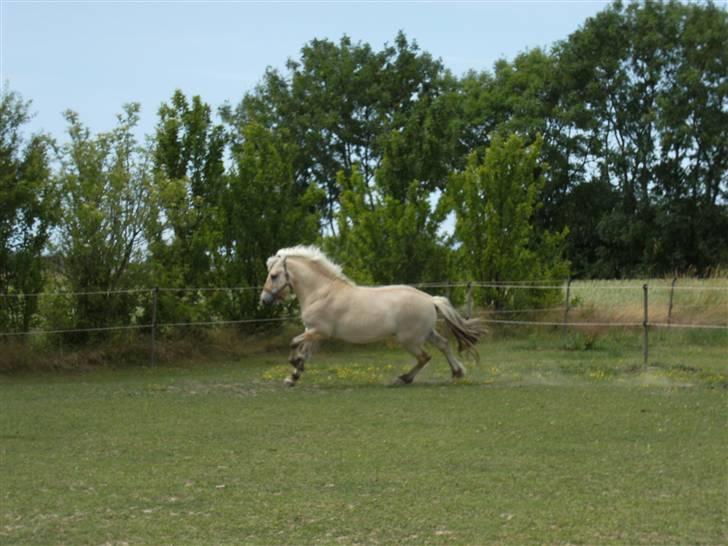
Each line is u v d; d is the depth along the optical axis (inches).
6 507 317.4
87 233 767.7
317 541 279.9
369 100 2155.5
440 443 423.8
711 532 286.5
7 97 751.1
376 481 351.6
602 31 2107.5
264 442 429.4
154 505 320.2
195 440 435.5
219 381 666.8
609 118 2172.7
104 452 409.1
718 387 611.5
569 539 279.9
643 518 301.0
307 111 2186.3
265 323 885.2
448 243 1003.9
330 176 2161.7
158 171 822.5
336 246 1013.2
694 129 1989.4
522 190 1029.8
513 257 1011.3
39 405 546.0
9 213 740.7
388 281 965.8
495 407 527.8
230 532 289.1
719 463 382.3
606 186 2203.5
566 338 892.6
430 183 1050.1
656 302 1038.4
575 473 364.5
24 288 751.7
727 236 2044.8
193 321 810.2
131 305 789.2
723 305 994.1
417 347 634.2
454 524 295.6
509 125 2160.4
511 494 332.2
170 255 825.5
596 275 2144.4
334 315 628.7
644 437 437.4
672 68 2089.1
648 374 673.6
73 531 290.2
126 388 627.5
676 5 2114.9
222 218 883.4
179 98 888.9
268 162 910.4
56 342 756.6
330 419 491.8
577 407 525.7
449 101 2170.3
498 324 973.2
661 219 2001.7
